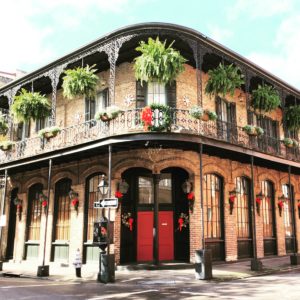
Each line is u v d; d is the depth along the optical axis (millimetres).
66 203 15758
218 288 9023
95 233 10844
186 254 13484
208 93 13992
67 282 10711
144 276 11109
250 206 16375
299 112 17656
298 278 10758
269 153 14930
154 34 12836
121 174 13734
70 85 13031
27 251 16812
